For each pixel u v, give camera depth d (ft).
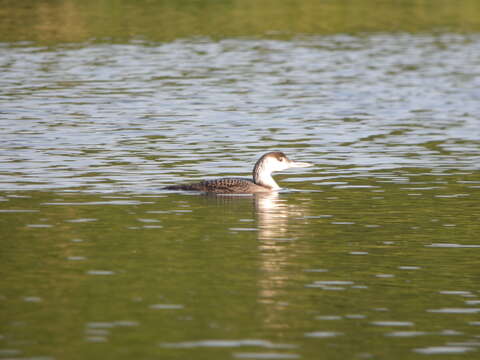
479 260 47.11
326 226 53.93
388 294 41.70
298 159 75.51
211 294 41.24
